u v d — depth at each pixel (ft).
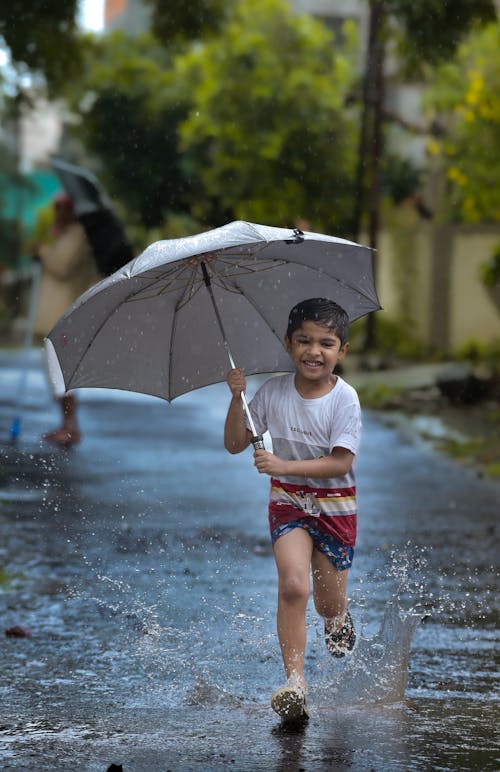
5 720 34.91
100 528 63.67
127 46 187.11
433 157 195.62
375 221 154.81
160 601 49.21
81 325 35.83
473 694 38.22
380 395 131.95
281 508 37.19
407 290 193.88
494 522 67.62
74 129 192.44
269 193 170.81
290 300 38.11
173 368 38.06
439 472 86.58
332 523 37.06
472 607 49.52
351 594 51.11
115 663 41.14
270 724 34.88
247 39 169.99
